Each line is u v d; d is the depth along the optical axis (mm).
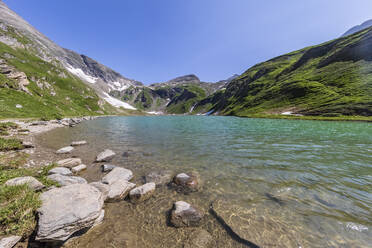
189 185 8297
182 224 5602
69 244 4668
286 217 5773
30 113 45188
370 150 14391
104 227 5445
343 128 30312
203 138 21375
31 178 6715
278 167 10578
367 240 4711
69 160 11312
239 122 49406
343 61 89750
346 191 7414
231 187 8109
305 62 125125
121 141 19500
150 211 6375
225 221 5676
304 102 78562
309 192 7402
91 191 6395
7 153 12133
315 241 4738
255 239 4875
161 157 13195
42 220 4605
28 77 71625
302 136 21828
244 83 177500
